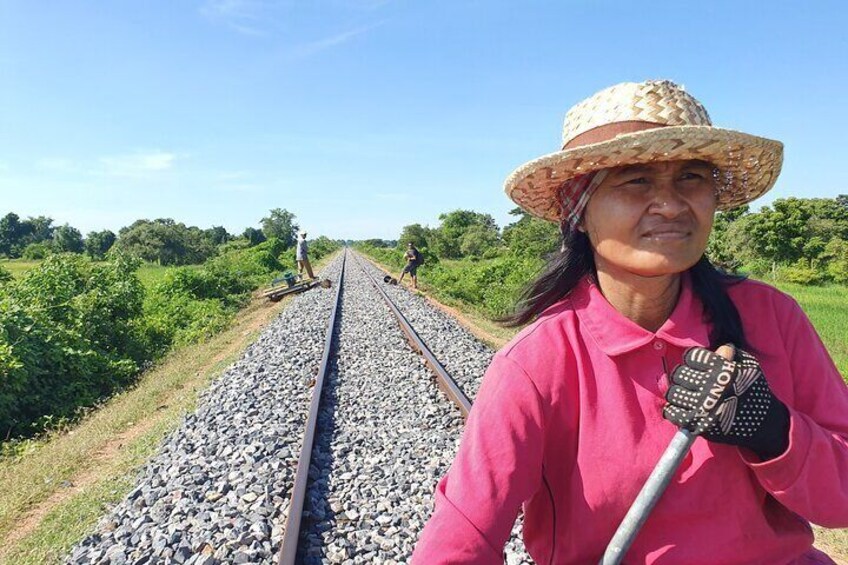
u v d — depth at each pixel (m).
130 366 9.80
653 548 1.28
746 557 1.29
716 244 27.30
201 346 11.69
